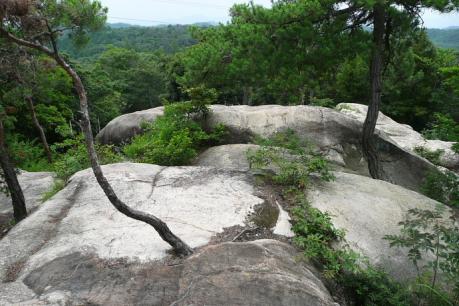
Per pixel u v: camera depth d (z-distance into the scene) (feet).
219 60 26.61
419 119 103.71
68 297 13.09
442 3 23.79
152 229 17.40
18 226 18.70
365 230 19.16
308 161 23.49
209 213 19.08
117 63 189.67
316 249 16.52
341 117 35.32
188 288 13.34
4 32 13.30
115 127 47.21
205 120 35.99
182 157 31.07
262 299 12.90
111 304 12.70
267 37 26.16
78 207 19.80
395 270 17.37
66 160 32.27
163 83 157.28
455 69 42.45
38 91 38.01
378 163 31.32
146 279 13.85
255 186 22.15
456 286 15.46
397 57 33.88
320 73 29.71
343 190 22.30
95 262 14.97
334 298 15.19
